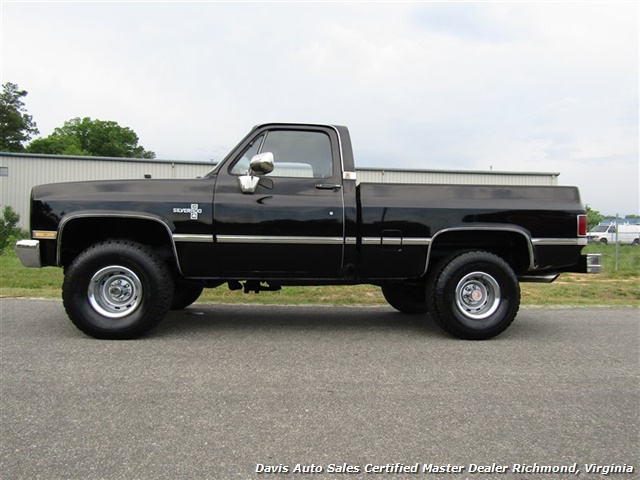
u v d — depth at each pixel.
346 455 2.58
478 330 5.02
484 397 3.44
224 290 8.03
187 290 6.32
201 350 4.49
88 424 2.89
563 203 5.21
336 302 7.30
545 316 6.53
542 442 2.77
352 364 4.15
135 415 3.03
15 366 3.93
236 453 2.58
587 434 2.88
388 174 23.47
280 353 4.45
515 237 5.25
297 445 2.68
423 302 6.30
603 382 3.80
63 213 4.72
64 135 64.88
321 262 5.01
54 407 3.13
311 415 3.07
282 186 4.98
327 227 4.94
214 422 2.94
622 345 4.96
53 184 4.87
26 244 4.69
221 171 4.99
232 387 3.54
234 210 4.85
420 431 2.88
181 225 4.80
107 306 4.84
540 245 5.12
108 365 3.98
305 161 5.11
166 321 5.77
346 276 5.12
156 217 4.78
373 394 3.45
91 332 4.75
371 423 2.97
